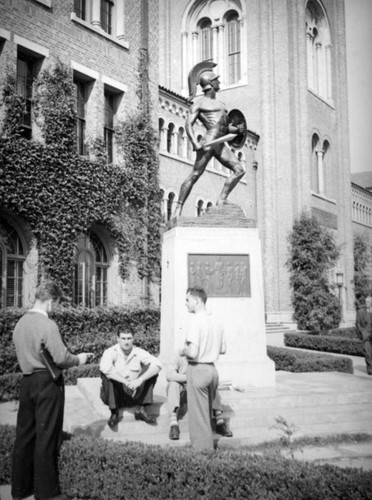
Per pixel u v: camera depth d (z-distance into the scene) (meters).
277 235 31.69
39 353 5.36
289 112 32.16
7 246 14.98
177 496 4.98
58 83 16.30
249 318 9.59
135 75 19.59
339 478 4.60
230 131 10.80
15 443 5.53
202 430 6.05
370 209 41.88
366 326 13.64
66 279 15.98
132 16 19.72
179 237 9.59
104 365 7.00
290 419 7.89
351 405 8.43
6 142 14.59
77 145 17.59
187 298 6.39
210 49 36.06
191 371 6.17
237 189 30.30
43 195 15.47
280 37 32.72
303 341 21.33
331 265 30.58
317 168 35.09
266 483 4.73
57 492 5.44
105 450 5.39
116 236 18.06
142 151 19.23
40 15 16.08
